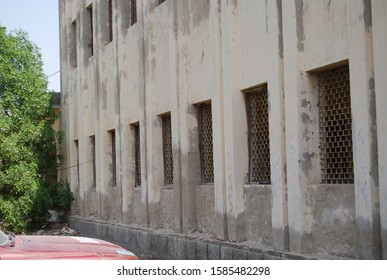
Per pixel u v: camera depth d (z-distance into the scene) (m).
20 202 19.06
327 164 8.88
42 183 19.83
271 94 9.59
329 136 8.86
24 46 20.30
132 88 15.51
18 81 19.69
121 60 15.91
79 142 19.77
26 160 19.88
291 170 9.05
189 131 12.31
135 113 15.28
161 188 13.89
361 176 7.69
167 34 13.42
